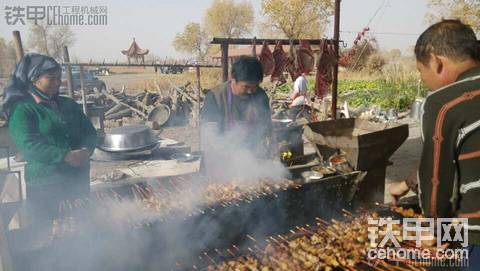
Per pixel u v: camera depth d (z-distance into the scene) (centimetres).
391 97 1523
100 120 765
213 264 271
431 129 186
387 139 461
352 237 265
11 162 574
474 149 175
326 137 479
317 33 3022
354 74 2662
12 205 336
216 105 381
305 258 245
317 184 348
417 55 202
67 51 654
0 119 568
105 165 568
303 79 1024
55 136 335
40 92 330
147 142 598
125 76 3816
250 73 349
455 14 1759
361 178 377
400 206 309
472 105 173
